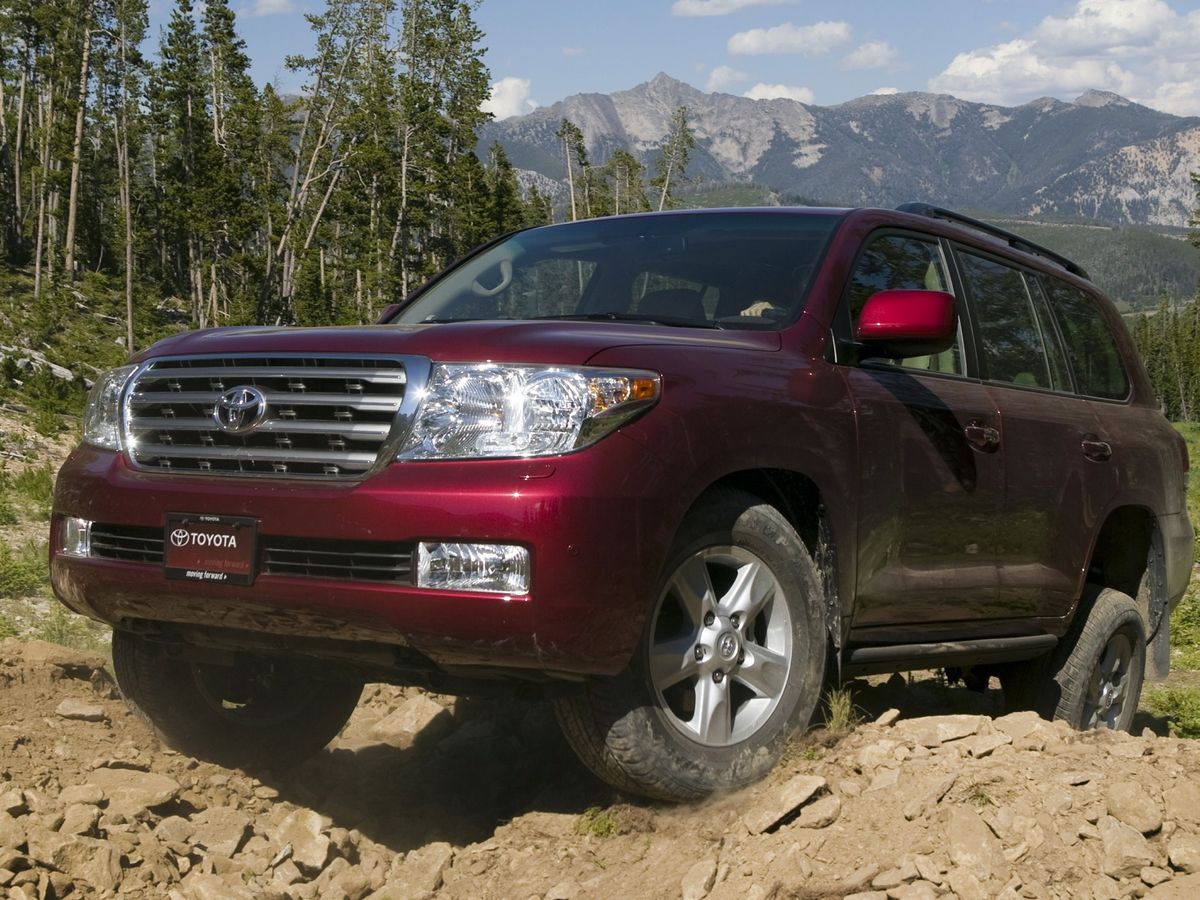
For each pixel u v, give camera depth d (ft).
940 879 10.05
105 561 12.64
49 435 74.33
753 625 12.62
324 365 11.74
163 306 301.02
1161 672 19.63
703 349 12.31
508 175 314.55
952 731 12.33
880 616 14.05
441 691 11.98
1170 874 9.99
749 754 12.25
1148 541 19.22
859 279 14.61
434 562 10.83
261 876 11.84
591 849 12.14
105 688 16.29
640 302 14.57
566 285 15.46
